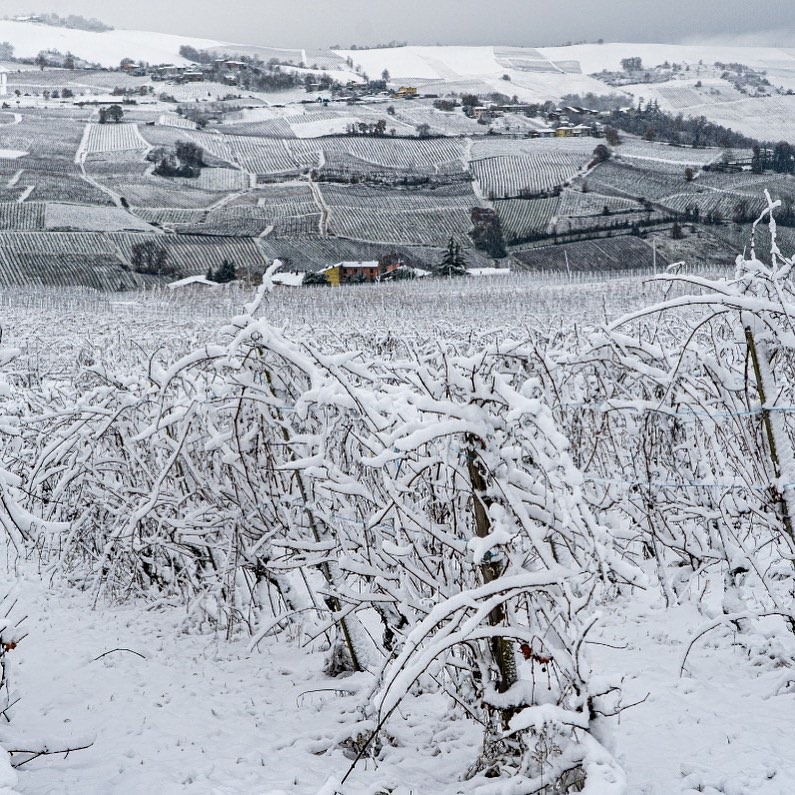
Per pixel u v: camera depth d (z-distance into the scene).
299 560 6.58
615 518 6.44
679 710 5.59
